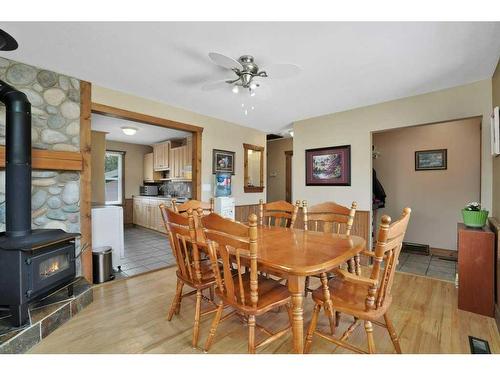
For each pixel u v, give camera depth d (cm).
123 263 369
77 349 170
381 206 431
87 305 232
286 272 130
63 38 194
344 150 381
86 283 250
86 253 278
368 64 234
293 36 189
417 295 253
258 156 519
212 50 210
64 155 256
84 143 275
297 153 438
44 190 251
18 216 195
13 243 180
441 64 235
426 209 429
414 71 250
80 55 221
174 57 223
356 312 139
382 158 472
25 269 177
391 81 274
